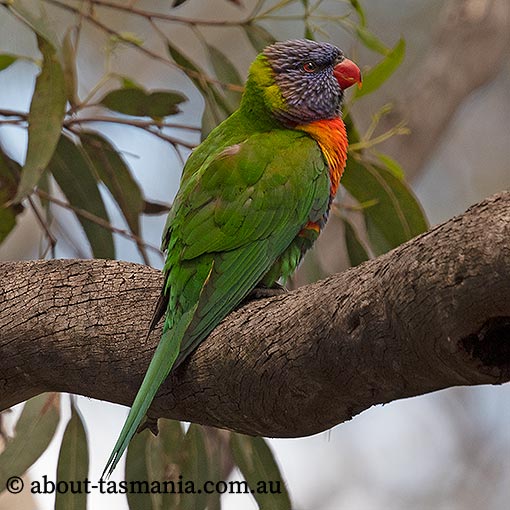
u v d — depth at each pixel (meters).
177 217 7.60
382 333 5.21
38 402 8.85
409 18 16.92
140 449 9.20
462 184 18.22
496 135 18.36
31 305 7.04
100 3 9.61
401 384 5.36
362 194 9.66
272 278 8.04
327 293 5.64
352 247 9.66
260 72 8.74
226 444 11.14
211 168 7.81
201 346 6.43
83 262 7.32
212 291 7.11
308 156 8.23
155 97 9.69
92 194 9.91
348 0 9.43
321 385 5.66
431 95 13.91
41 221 9.78
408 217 9.59
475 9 14.29
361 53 16.78
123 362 6.80
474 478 17.22
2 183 9.91
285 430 6.13
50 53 8.48
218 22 9.62
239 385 6.09
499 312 4.71
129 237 9.92
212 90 9.62
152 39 17.20
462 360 4.89
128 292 7.07
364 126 16.23
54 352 6.95
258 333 5.97
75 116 10.21
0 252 15.17
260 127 8.62
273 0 16.59
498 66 14.62
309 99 8.69
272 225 7.76
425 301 4.90
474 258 4.69
